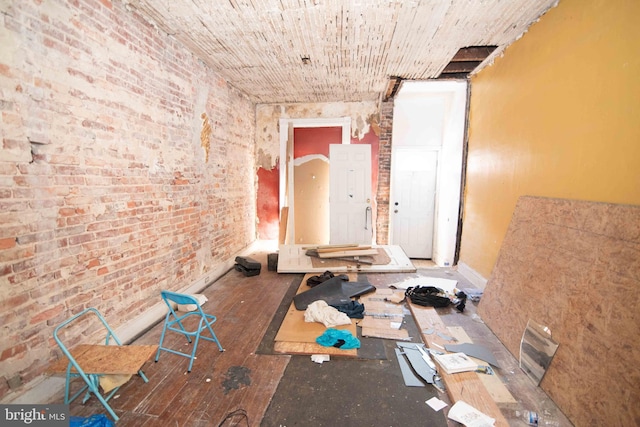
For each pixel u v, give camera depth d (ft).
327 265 14.98
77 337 7.06
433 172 20.24
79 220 7.07
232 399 6.51
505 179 10.97
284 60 12.77
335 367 7.59
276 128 20.21
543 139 8.75
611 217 6.09
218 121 14.43
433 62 12.87
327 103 19.70
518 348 7.75
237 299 11.76
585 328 6.03
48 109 6.28
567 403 5.93
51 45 6.32
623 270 5.57
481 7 8.65
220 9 8.84
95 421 5.38
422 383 6.99
